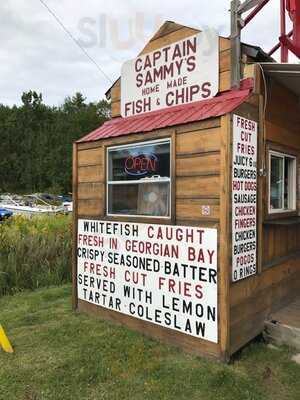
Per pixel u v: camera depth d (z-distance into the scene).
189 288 3.83
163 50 4.59
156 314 4.17
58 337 4.28
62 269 7.07
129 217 4.48
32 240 7.68
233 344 3.64
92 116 62.03
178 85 4.43
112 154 4.77
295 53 4.77
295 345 3.91
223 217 3.52
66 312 5.17
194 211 3.79
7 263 6.80
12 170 64.69
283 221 4.29
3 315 5.16
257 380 3.31
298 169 5.12
